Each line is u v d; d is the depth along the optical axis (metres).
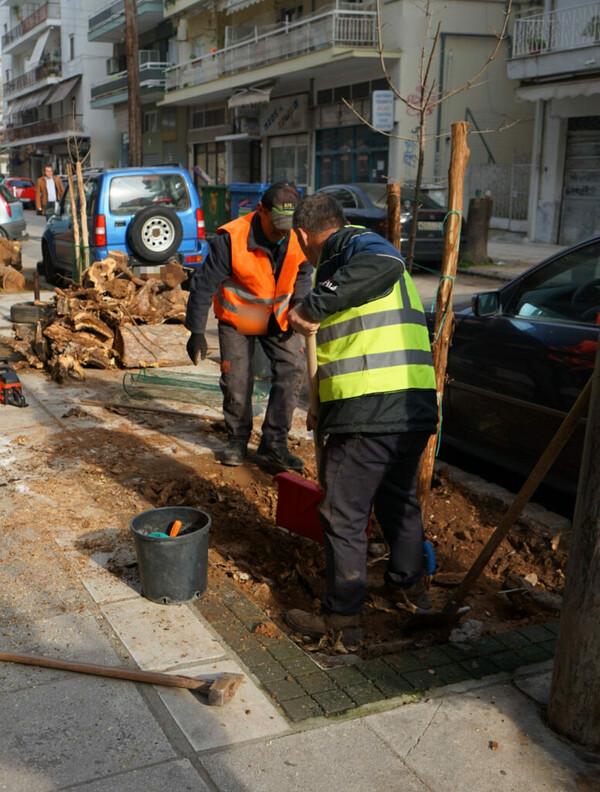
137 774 2.48
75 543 4.04
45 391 6.95
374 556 4.21
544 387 4.51
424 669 3.07
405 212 15.03
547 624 3.44
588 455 2.55
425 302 11.59
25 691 2.87
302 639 3.38
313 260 3.33
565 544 4.25
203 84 32.94
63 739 2.62
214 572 3.82
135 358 7.74
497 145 24.39
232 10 31.58
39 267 14.50
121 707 2.79
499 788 2.48
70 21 53.12
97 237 11.20
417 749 2.62
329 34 24.17
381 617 3.64
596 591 2.55
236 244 4.79
